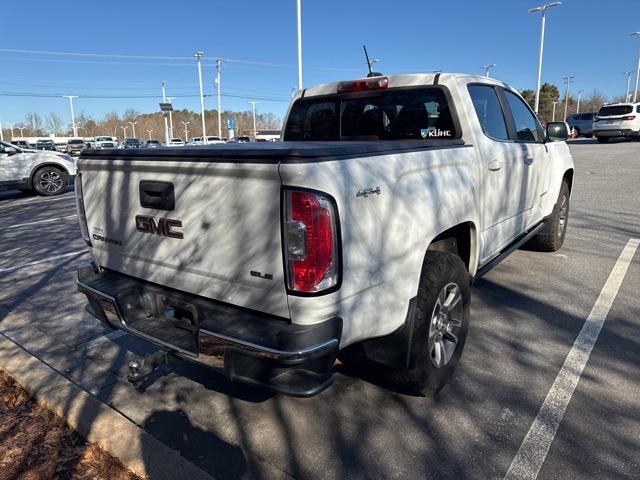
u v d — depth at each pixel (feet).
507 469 8.40
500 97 14.69
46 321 15.34
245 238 7.77
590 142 97.76
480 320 14.26
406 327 9.25
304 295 7.30
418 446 9.09
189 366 12.44
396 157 8.85
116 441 9.07
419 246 9.18
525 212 16.01
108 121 383.24
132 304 9.89
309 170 7.13
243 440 9.48
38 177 45.27
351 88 14.07
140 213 9.37
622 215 27.86
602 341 12.80
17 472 8.60
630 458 8.55
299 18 72.54
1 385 11.41
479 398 10.48
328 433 9.58
